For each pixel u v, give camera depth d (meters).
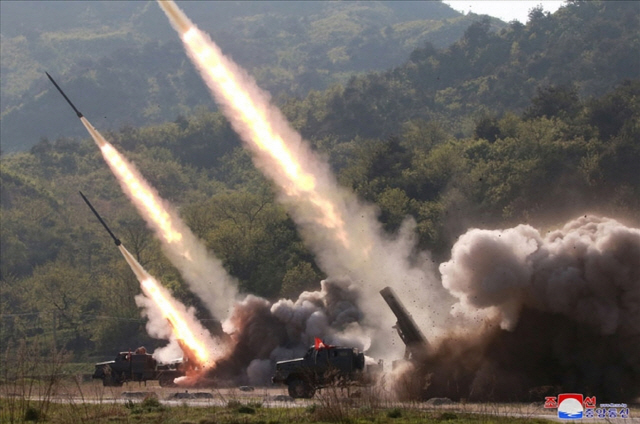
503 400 63.91
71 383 89.44
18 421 50.59
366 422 48.84
